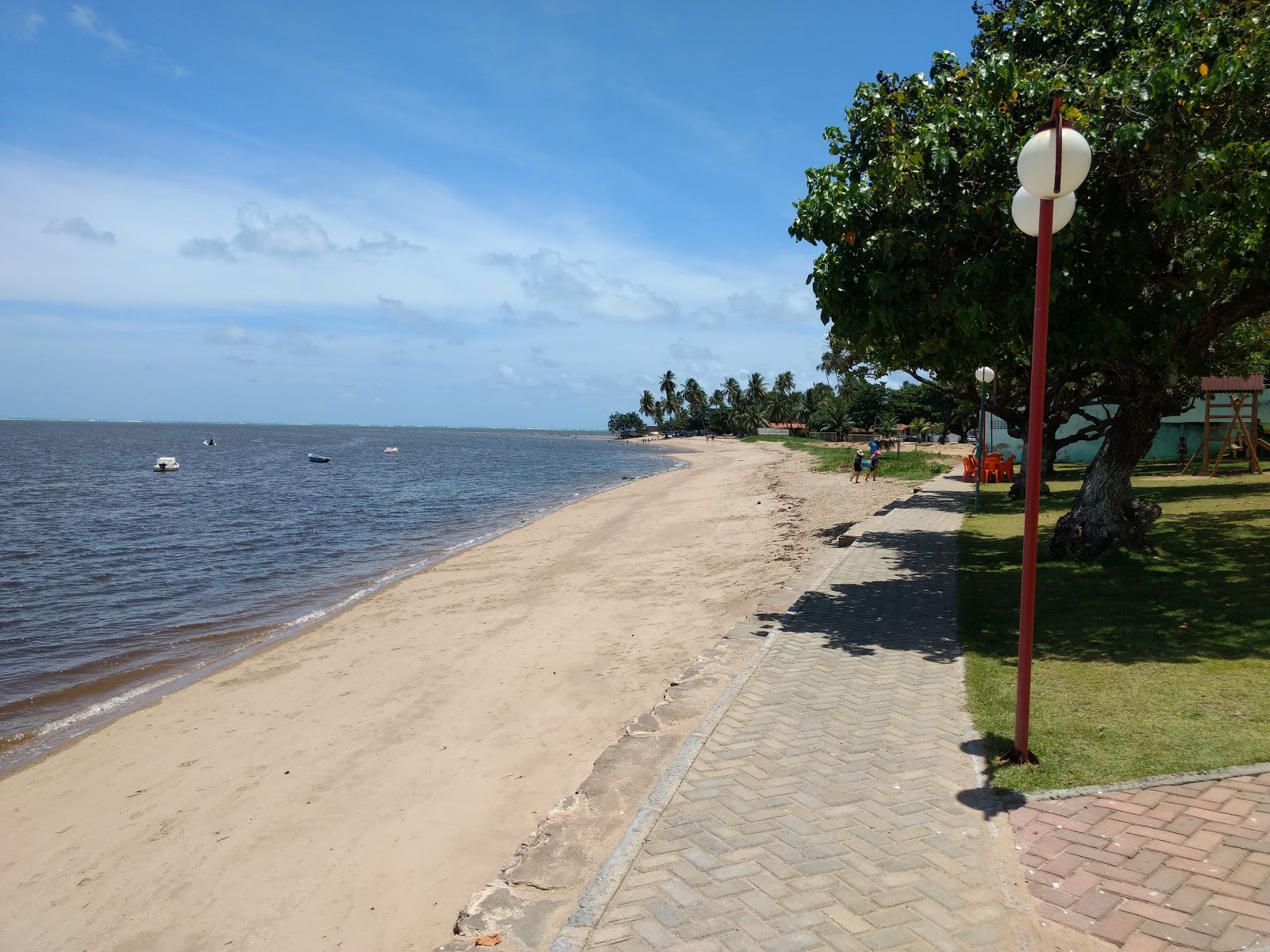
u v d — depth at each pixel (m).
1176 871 3.50
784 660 7.07
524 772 6.68
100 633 13.15
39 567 19.59
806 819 4.13
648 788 4.67
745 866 3.69
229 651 11.85
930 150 7.86
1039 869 3.60
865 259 8.59
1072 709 5.50
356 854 5.61
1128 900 3.32
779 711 5.78
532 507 34.09
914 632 7.91
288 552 21.84
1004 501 19.97
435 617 13.01
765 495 30.12
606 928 3.24
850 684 6.37
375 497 39.78
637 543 19.91
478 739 7.48
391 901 5.00
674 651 9.72
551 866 3.88
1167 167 7.42
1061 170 4.32
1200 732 4.94
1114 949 3.03
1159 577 9.32
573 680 8.96
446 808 6.16
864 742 5.16
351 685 9.61
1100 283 8.59
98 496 40.38
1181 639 7.02
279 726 8.41
